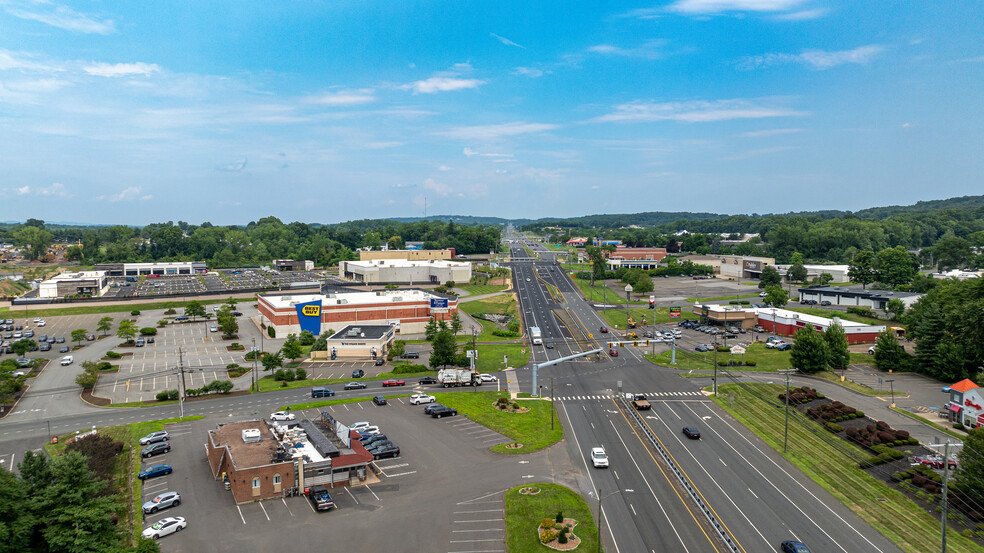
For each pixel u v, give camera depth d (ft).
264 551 187.32
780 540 193.16
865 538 195.21
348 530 200.75
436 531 199.82
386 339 499.51
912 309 542.98
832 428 296.71
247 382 403.95
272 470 226.58
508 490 230.89
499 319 634.02
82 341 542.16
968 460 218.38
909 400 346.74
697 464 255.91
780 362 449.89
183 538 195.62
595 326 604.90
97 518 177.68
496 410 335.06
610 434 295.48
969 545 190.49
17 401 359.25
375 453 265.75
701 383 395.75
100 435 289.94
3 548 167.63
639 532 198.08
